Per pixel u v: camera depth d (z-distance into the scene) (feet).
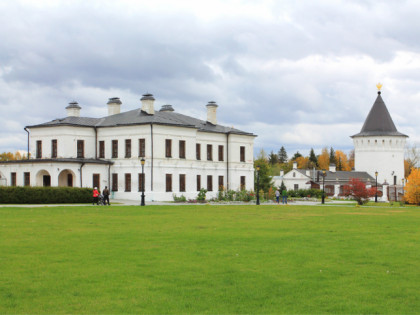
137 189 211.82
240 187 248.73
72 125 216.54
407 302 43.14
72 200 181.68
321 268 55.31
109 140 221.05
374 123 367.25
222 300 43.24
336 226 99.66
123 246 68.80
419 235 84.02
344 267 55.93
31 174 201.46
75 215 121.19
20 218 110.73
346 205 207.10
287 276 51.52
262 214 134.51
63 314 39.60
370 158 364.58
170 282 48.85
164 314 39.70
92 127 223.51
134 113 229.25
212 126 253.24
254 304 42.29
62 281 48.78
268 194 247.50
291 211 151.12
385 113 368.27
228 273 52.60
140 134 211.82
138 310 40.55
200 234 82.89
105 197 172.24
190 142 225.56
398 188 359.46
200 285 47.88
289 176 390.83
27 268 54.19
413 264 57.72
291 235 82.79
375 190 210.59
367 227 98.02
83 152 221.05
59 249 65.92
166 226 95.86
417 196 222.69
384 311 40.81
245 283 48.65
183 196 210.18
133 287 46.88
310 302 42.93
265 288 46.98
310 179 378.94
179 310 40.63
